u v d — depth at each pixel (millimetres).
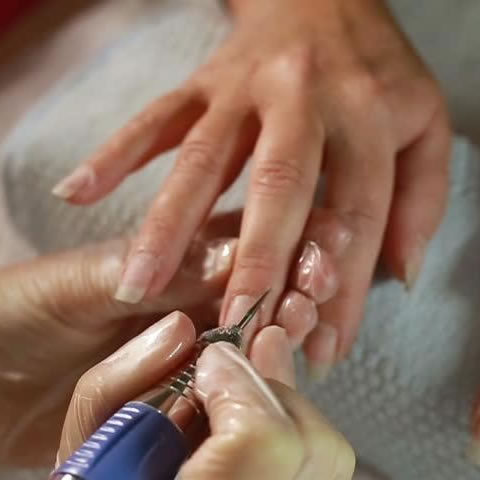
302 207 562
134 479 454
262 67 607
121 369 490
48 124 668
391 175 584
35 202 656
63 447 503
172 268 559
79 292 576
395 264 588
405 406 583
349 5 627
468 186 623
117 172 600
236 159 595
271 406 460
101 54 715
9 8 887
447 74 676
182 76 675
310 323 552
